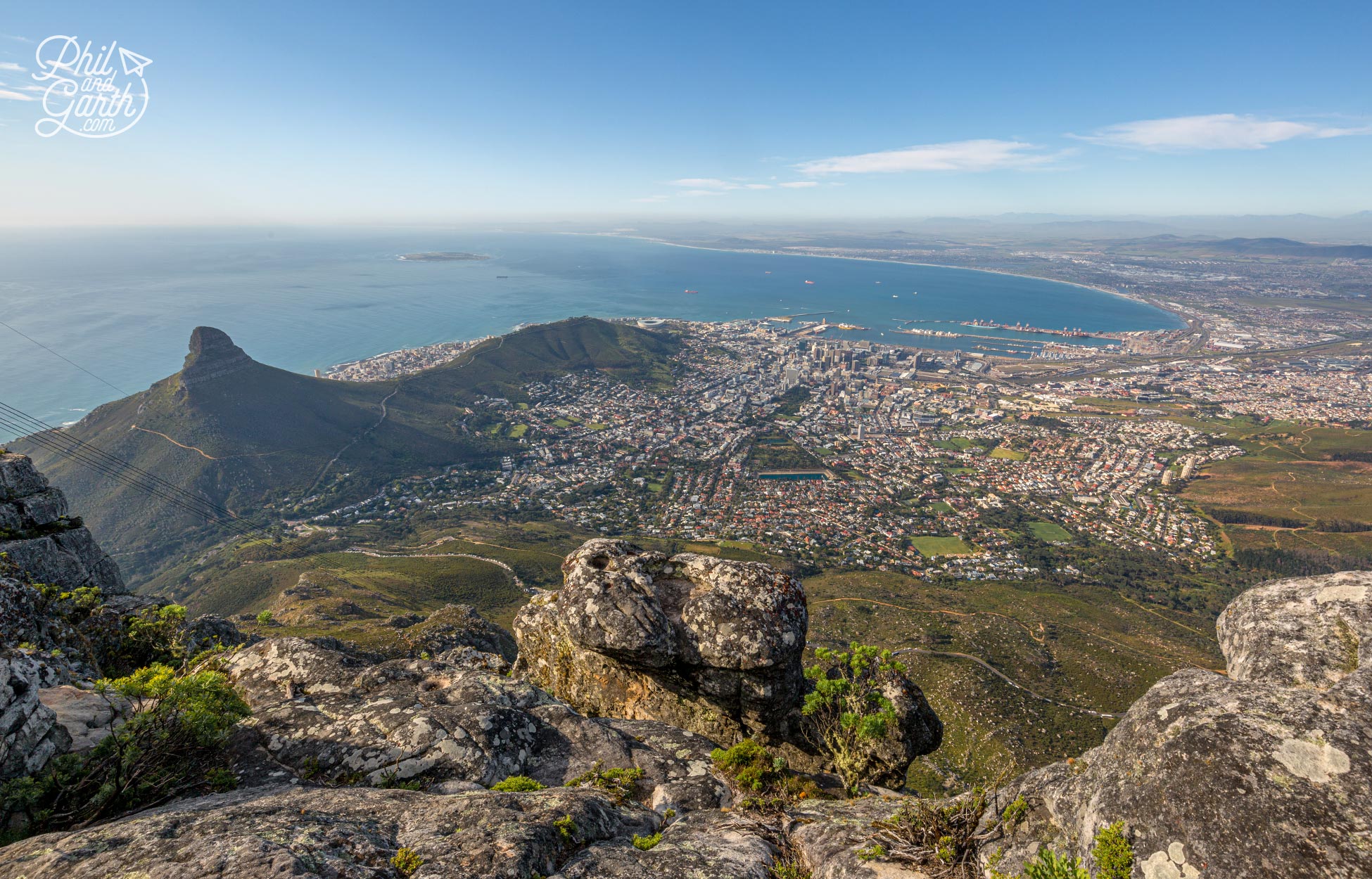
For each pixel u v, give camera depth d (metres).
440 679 15.32
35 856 6.74
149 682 12.19
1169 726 6.45
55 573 21.55
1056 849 7.06
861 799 11.69
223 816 7.88
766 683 15.91
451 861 7.18
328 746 12.05
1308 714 5.88
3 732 9.40
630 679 18.03
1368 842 4.82
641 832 9.94
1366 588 7.79
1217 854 5.32
